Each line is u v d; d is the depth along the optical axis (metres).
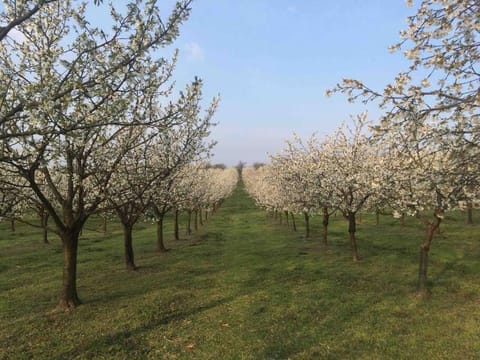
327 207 17.53
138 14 6.09
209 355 7.27
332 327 8.45
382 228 25.03
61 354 7.46
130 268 14.56
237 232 26.31
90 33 6.80
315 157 19.02
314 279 12.55
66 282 10.11
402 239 20.17
